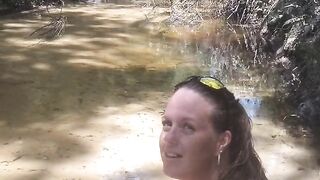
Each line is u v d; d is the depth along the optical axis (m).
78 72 5.52
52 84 5.08
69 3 9.97
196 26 8.10
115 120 4.20
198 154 0.92
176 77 5.43
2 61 5.83
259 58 6.25
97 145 3.75
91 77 5.36
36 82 5.13
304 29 5.23
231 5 8.55
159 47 6.75
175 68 5.79
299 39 5.27
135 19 8.56
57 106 4.48
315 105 4.34
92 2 10.26
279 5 6.57
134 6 9.88
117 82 5.20
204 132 0.91
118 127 4.07
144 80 5.30
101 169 3.41
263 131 4.04
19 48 6.46
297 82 4.91
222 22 8.29
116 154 3.62
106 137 3.88
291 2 6.05
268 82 5.25
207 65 5.95
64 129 4.00
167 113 0.94
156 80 5.31
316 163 3.55
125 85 5.11
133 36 7.35
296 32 5.65
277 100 4.71
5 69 5.52
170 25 8.15
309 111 4.32
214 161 0.92
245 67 5.86
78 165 3.45
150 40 7.14
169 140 0.93
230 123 0.92
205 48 6.79
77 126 4.07
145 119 4.23
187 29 7.93
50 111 4.37
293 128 4.11
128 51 6.50
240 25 8.07
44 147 3.70
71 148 3.69
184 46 6.87
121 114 4.33
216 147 0.92
